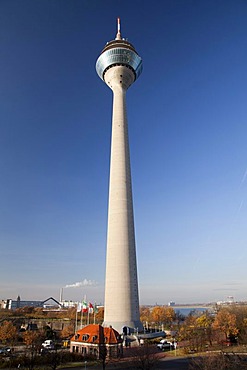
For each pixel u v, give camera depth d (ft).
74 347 255.29
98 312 571.28
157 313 618.85
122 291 349.00
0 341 341.82
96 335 246.88
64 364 215.72
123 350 258.16
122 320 337.31
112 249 368.89
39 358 217.97
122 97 463.83
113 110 457.68
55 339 359.66
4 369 203.10
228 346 302.45
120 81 470.80
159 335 340.59
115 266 359.87
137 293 362.53
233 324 351.05
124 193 394.32
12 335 344.49
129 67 475.31
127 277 355.15
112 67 473.26
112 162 417.90
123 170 408.05
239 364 179.93
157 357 217.15
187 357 236.22
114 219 382.42
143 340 304.30
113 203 391.24
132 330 328.49
